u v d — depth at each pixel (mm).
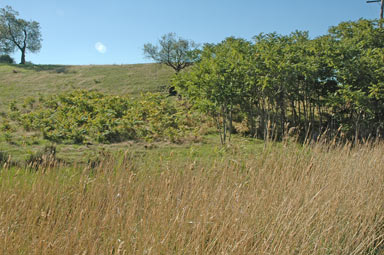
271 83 12180
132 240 3727
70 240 3633
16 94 25359
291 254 3682
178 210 4070
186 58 29375
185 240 3814
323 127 14891
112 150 10664
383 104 11875
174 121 16438
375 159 6332
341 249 3977
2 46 53625
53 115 17250
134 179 5203
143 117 17672
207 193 4535
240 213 4113
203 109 12531
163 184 4938
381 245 4301
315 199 4547
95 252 3514
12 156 9602
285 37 14156
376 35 13438
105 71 34062
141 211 4527
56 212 4270
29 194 4641
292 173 5559
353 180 5555
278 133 14102
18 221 4207
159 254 3463
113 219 4020
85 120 16062
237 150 9062
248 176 5598
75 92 22766
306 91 14070
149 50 30453
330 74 13250
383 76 11469
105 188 5023
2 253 3471
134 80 30141
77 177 5609
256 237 4000
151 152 9984
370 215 4562
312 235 4105
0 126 15812
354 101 11570
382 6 16344
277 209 4305
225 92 12031
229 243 3660
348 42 13227
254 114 16422
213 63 12586
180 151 10500
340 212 4672
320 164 5996
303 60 12781
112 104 18781
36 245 3562
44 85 28531
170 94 25719
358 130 12031
